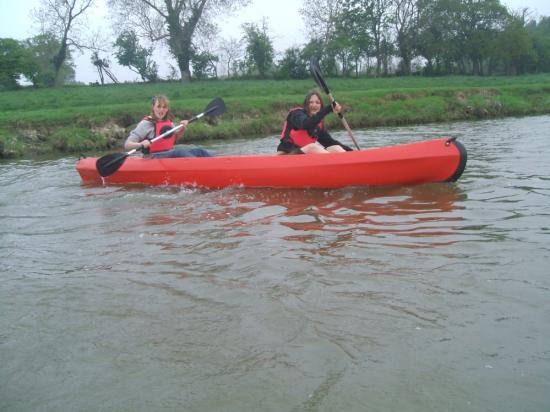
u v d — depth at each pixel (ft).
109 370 6.80
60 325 8.14
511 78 101.14
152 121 20.86
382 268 9.65
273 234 12.26
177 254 11.26
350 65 119.44
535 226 11.75
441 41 125.08
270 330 7.54
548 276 8.87
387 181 16.81
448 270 9.36
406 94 63.10
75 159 33.68
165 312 8.38
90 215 15.56
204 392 6.20
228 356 6.93
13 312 8.69
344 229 12.35
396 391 5.98
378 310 7.95
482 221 12.39
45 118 44.65
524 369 6.28
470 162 21.49
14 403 6.22
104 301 8.95
